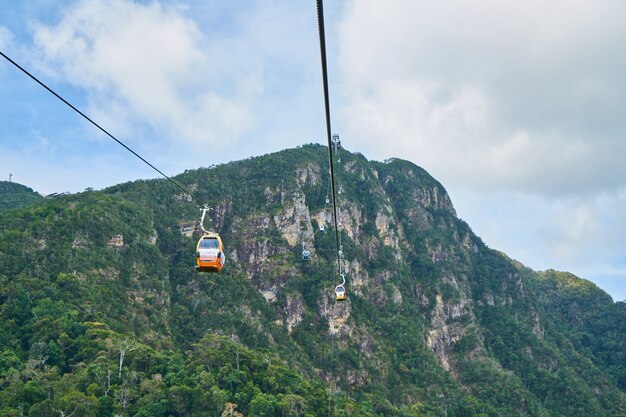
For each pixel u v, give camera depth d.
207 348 144.88
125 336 134.50
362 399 188.50
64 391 101.75
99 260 165.12
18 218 161.88
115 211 191.12
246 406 128.25
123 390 108.56
